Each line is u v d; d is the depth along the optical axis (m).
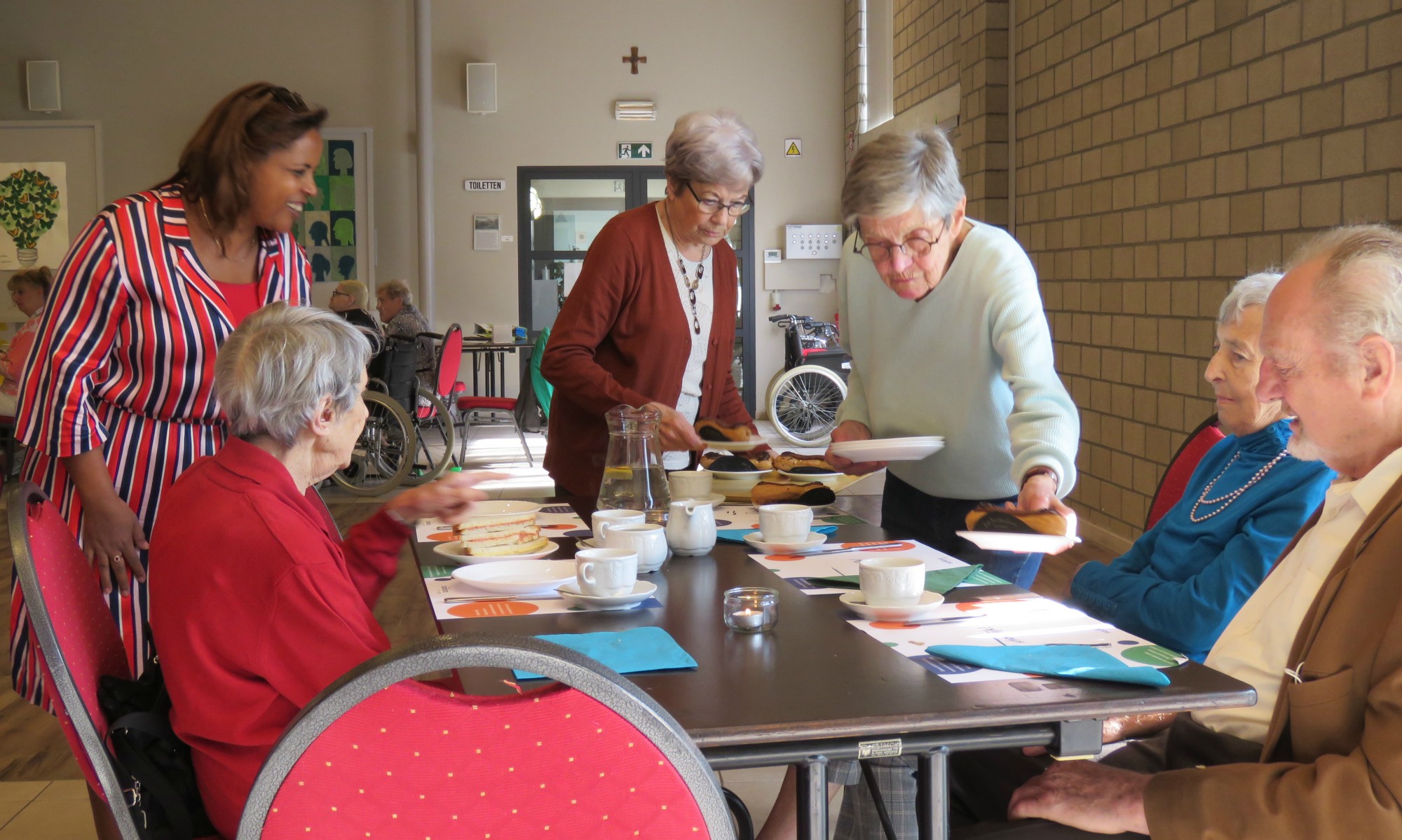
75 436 1.77
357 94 9.87
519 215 10.07
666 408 2.15
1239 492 1.73
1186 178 4.36
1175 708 1.08
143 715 1.17
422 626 3.93
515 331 9.67
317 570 1.11
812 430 9.18
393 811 0.76
